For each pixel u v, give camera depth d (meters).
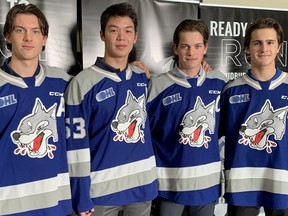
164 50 2.33
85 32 2.14
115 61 1.58
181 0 2.35
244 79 1.74
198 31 1.66
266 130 1.67
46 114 1.42
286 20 2.56
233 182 1.71
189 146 1.67
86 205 1.49
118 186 1.56
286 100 1.67
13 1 1.97
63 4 2.08
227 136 1.75
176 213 1.75
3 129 1.36
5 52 1.98
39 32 1.39
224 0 2.62
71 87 1.52
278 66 2.57
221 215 2.52
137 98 1.60
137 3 2.25
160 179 1.74
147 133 1.65
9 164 1.36
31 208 1.39
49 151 1.42
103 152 1.54
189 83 1.71
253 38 1.67
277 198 1.67
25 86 1.38
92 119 1.54
